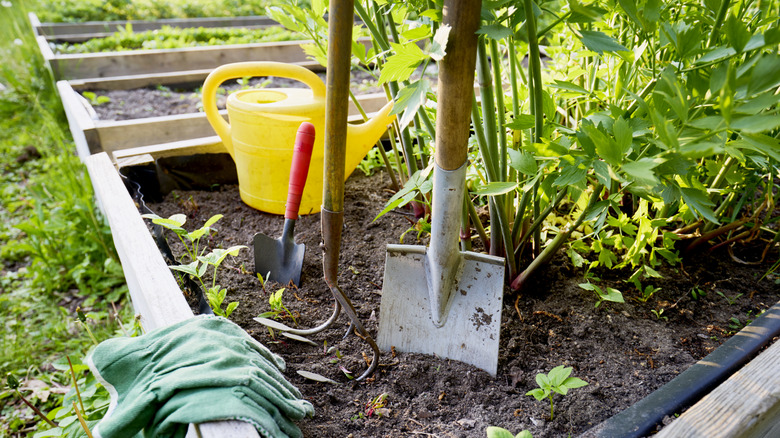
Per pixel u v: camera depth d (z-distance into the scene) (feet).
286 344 3.92
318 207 5.77
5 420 5.77
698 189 3.19
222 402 2.70
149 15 18.79
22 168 11.05
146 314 4.16
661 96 3.12
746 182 4.52
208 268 4.73
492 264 3.67
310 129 4.42
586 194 4.82
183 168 6.23
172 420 2.69
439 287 3.68
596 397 3.39
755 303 4.33
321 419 3.28
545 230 4.75
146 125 7.48
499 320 3.63
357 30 4.49
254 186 5.63
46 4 17.94
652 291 4.25
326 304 4.36
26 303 7.47
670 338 3.93
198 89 11.59
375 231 5.43
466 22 2.78
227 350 3.10
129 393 3.05
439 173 3.28
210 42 13.96
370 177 6.66
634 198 4.95
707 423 2.73
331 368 3.70
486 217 5.39
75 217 8.41
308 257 4.93
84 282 7.89
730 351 3.45
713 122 2.34
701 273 4.72
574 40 5.09
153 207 5.89
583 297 4.33
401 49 2.73
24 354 6.53
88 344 6.68
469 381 3.56
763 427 2.95
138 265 4.08
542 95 3.69
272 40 14.29
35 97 11.87
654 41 3.74
